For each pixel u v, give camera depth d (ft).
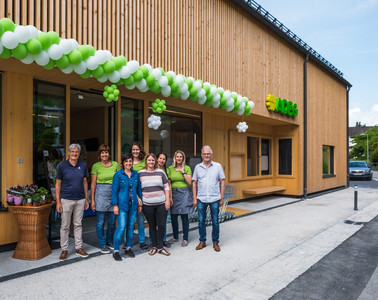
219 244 18.33
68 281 12.62
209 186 17.21
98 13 17.21
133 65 15.98
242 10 29.43
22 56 12.25
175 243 18.48
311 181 42.06
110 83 18.97
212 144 30.99
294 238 19.86
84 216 24.91
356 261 15.87
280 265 14.97
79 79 17.94
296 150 39.50
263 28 32.45
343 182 54.34
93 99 23.86
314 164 43.14
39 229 15.07
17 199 14.69
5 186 16.19
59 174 15.07
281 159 40.98
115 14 18.08
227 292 11.92
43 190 15.21
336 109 51.85
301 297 11.73
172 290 11.96
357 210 30.50
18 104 16.58
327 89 48.21
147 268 14.23
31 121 17.11
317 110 44.55
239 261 15.39
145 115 23.85
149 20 20.11
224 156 32.73
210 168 17.42
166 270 14.02
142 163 18.15
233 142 34.01
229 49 27.43
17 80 16.55
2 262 14.52
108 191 16.26
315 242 19.06
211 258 15.78
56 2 15.19
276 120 35.42
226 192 25.30
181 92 19.38
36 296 11.25
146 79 17.20
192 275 13.50
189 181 17.60
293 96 37.83
